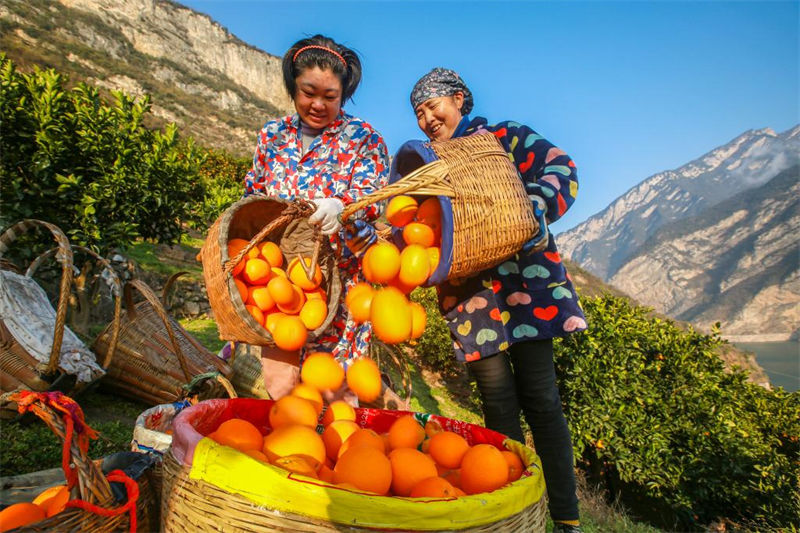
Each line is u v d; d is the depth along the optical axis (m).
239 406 1.65
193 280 7.89
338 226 1.99
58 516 1.21
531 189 1.85
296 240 2.34
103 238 4.84
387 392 3.82
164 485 1.21
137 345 3.53
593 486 5.82
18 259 4.64
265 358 2.25
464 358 2.26
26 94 4.52
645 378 5.95
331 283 2.26
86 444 1.32
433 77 2.35
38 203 4.48
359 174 2.40
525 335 2.14
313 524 0.99
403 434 1.59
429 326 8.48
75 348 3.13
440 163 1.58
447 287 2.33
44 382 2.81
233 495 1.04
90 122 4.90
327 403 2.17
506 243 1.59
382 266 1.59
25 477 1.78
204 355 3.81
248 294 1.99
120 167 5.07
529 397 2.22
